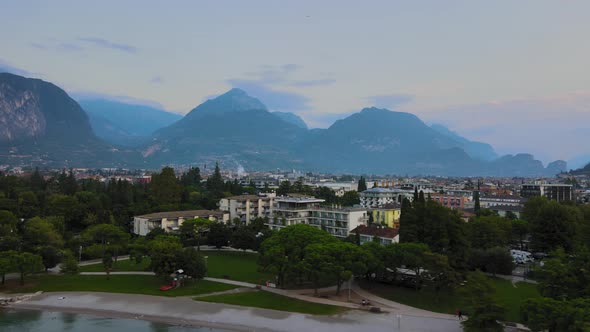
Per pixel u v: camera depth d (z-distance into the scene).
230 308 92.81
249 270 126.81
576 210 154.50
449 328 80.62
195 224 155.38
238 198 196.25
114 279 115.00
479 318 74.31
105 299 99.19
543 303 68.00
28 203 179.38
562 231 132.88
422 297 97.75
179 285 108.56
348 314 88.50
